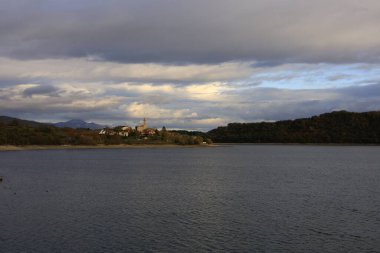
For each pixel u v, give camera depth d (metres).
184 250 31.28
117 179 81.75
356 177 86.75
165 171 103.50
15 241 32.78
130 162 142.50
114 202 51.50
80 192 60.91
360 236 35.03
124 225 38.47
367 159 161.75
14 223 38.69
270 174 94.50
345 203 51.19
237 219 41.38
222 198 55.47
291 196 57.47
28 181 75.94
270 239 34.19
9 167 112.75
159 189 65.38
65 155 192.62
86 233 35.47
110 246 31.94
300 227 38.00
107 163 135.75
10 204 48.88
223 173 97.44
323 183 74.62
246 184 72.88
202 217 42.34
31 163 131.25
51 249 30.98
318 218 41.84
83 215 42.78
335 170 106.88
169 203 51.00
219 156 191.88
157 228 37.47
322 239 34.16
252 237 34.69
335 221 40.47
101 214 43.47
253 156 191.62
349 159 162.12
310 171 103.62
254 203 51.19
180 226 38.25
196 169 110.75
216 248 31.80
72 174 92.62
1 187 65.50
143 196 57.16
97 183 73.94
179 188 66.81
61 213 43.72
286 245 32.59
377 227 37.97
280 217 42.41
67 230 36.34
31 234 34.88
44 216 42.03
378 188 66.75
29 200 52.25
